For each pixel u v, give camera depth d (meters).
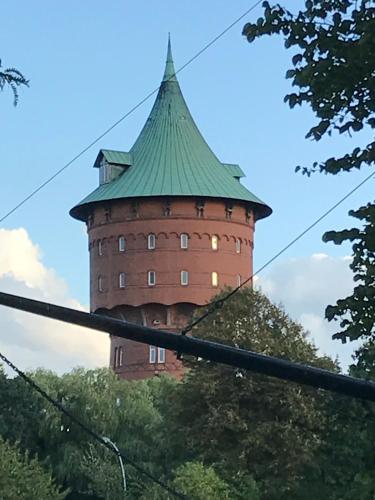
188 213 106.62
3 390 70.81
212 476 53.88
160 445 65.81
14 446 51.41
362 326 14.40
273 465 54.78
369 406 17.42
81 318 10.66
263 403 55.84
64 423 71.19
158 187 106.44
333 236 14.55
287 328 60.72
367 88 14.00
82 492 67.50
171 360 106.81
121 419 72.50
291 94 14.44
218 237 107.50
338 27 14.09
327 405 39.34
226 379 56.44
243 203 109.12
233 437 57.00
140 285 106.31
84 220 114.12
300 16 14.25
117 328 10.57
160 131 111.69
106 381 74.56
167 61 115.62
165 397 64.25
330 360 60.62
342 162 14.52
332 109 14.23
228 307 60.38
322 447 52.81
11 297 10.94
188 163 109.25
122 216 107.75
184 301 105.50
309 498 54.12
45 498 48.97
